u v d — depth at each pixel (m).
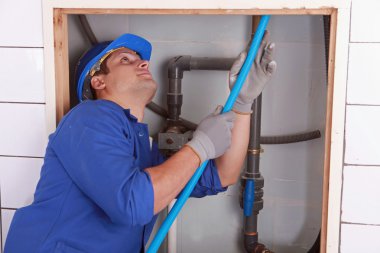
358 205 1.34
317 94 1.71
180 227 1.84
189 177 1.18
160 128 1.81
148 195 1.08
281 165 1.77
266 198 1.79
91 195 1.10
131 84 1.32
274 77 1.72
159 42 1.77
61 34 1.42
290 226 1.79
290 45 1.70
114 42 1.36
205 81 1.78
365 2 1.27
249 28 1.72
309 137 1.71
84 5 1.38
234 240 1.82
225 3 1.33
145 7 1.36
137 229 1.29
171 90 1.70
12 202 1.50
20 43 1.42
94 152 1.09
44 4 1.39
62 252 1.15
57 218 1.17
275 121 1.75
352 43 1.29
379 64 1.29
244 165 1.75
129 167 1.09
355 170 1.33
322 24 1.67
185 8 1.35
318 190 1.75
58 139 1.16
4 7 1.41
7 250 1.20
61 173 1.18
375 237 1.34
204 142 1.20
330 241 1.35
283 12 1.31
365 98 1.30
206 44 1.75
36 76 1.43
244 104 1.37
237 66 1.32
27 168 1.47
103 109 1.18
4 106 1.46
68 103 1.48
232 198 1.81
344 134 1.32
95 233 1.18
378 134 1.31
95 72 1.36
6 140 1.47
